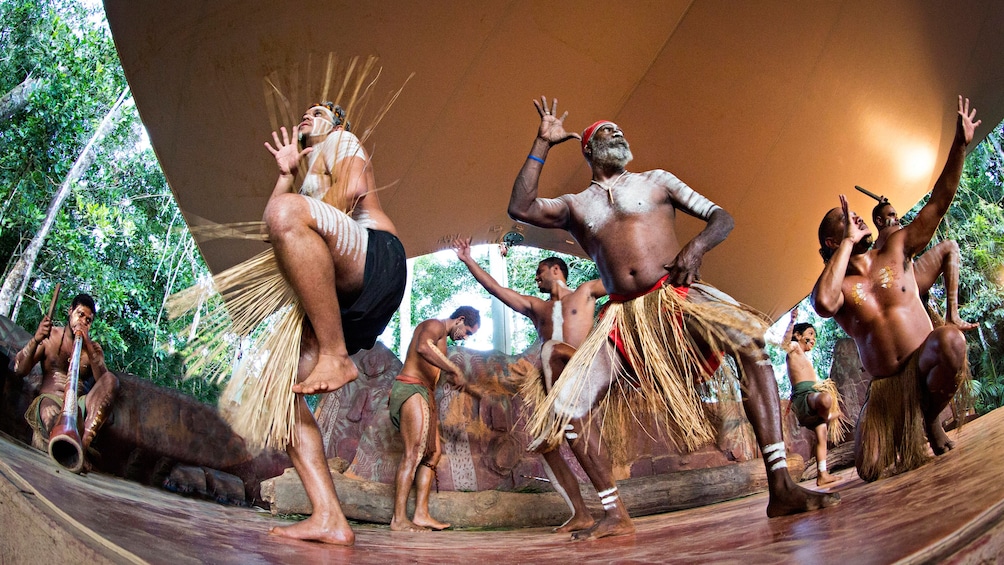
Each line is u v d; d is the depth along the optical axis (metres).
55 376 4.65
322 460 2.59
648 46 6.20
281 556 2.04
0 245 10.99
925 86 6.06
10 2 11.81
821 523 2.24
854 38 6.04
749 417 2.87
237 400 2.48
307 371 2.58
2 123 11.25
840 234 4.17
